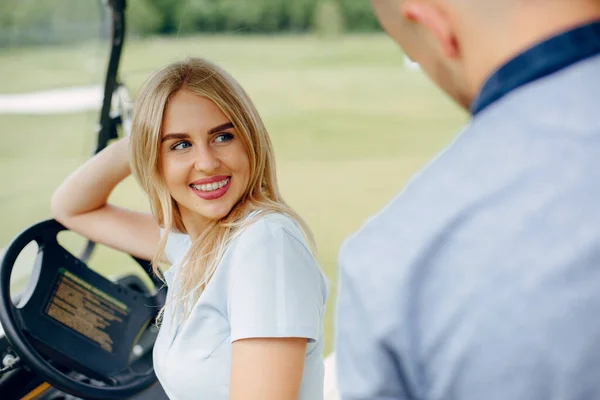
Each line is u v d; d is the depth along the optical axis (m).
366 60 25.27
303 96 18.86
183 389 1.33
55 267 1.68
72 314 1.65
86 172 1.73
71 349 1.61
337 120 15.41
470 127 0.63
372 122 15.12
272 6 28.19
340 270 0.65
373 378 0.63
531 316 0.55
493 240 0.57
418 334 0.59
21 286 1.90
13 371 1.71
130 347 1.72
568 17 0.58
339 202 7.67
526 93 0.60
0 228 2.47
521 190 0.58
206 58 1.42
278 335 1.17
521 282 0.56
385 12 0.69
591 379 0.55
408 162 10.59
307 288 1.22
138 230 1.77
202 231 1.52
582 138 0.57
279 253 1.23
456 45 0.63
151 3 19.19
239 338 1.19
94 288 1.73
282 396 1.17
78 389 1.50
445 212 0.60
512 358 0.56
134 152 1.42
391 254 0.61
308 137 13.34
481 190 0.59
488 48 0.61
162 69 1.39
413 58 0.70
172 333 1.40
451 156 0.63
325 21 29.08
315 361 1.32
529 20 0.59
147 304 1.81
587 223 0.55
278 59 25.30
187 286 1.38
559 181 0.57
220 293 1.27
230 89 1.37
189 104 1.34
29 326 1.56
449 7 0.62
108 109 1.95
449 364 0.58
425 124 14.83
